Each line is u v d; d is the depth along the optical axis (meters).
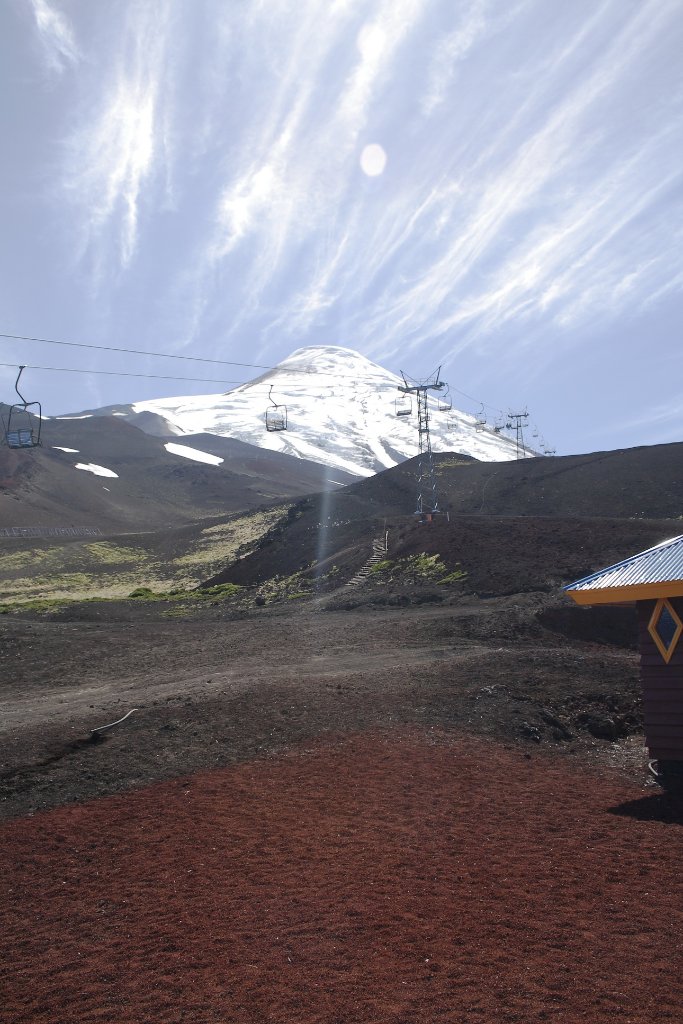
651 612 15.96
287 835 12.67
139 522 139.38
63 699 25.69
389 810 13.55
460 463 103.94
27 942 10.09
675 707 15.39
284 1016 8.16
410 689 20.86
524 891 10.74
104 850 12.52
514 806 13.79
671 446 87.19
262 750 16.61
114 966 9.36
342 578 55.75
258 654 31.83
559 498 79.00
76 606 56.22
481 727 17.95
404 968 8.93
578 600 16.69
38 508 133.00
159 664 31.88
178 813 13.69
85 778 15.43
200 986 8.81
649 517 69.31
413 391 77.50
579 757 16.69
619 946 9.32
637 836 12.54
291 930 9.87
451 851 12.00
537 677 21.47
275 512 93.00
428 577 49.44
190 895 10.95
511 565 46.72
